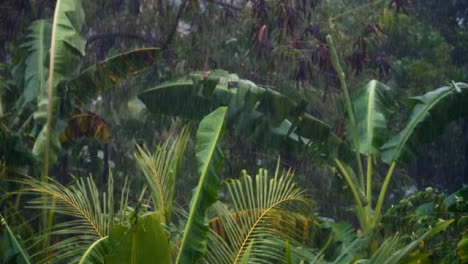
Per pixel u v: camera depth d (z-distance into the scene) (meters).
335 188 10.73
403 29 17.73
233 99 10.16
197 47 12.58
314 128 10.12
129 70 10.27
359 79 13.92
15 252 6.61
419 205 9.70
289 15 11.80
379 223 9.27
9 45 12.44
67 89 9.91
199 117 10.31
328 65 12.76
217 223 8.65
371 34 13.00
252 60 12.53
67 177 11.37
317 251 9.17
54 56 9.22
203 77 10.03
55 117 9.05
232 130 10.53
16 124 10.44
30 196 10.38
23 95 9.44
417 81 17.33
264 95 9.96
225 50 12.59
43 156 8.88
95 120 10.68
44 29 9.95
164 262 6.64
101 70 10.11
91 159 11.91
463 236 8.40
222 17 12.62
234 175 12.50
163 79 12.55
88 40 12.63
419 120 10.35
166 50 12.43
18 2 11.77
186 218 8.09
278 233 7.87
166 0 12.80
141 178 12.26
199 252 6.78
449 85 10.66
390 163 10.21
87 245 7.38
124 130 12.59
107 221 7.51
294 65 12.21
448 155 19.42
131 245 6.57
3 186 9.75
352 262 7.53
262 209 7.80
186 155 12.34
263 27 11.64
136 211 6.60
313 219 9.24
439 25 20.81
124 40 12.90
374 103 10.59
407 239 9.14
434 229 7.49
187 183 12.26
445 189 19.73
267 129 10.15
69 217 10.93
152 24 12.83
